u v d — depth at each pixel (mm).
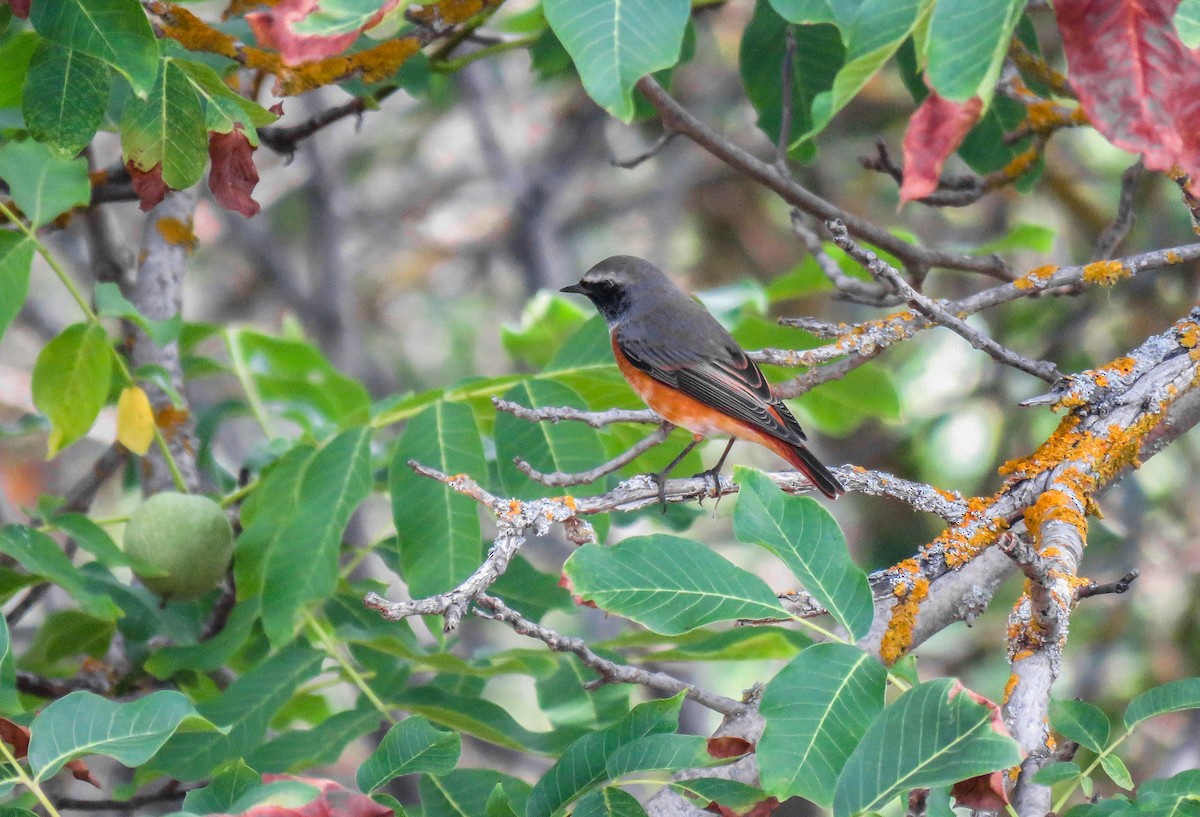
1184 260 8664
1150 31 4980
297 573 8805
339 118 11445
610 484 11109
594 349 10406
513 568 10289
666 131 11102
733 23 22469
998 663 17766
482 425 10672
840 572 5848
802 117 11672
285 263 21844
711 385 10516
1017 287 8695
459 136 24172
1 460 19594
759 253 22250
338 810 5312
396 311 23656
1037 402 8008
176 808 10523
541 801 5848
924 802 6238
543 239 22172
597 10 5648
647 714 6000
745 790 5758
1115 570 17625
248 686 8883
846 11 7184
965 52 5133
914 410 19344
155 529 9227
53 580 8461
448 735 6004
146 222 12039
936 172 5480
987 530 7504
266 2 9211
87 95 7395
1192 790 5422
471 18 10461
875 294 10930
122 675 10766
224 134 7773
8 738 6363
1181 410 8102
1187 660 17031
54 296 20344
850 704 5379
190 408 12719
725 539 19922
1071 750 6375
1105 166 19734
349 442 9188
